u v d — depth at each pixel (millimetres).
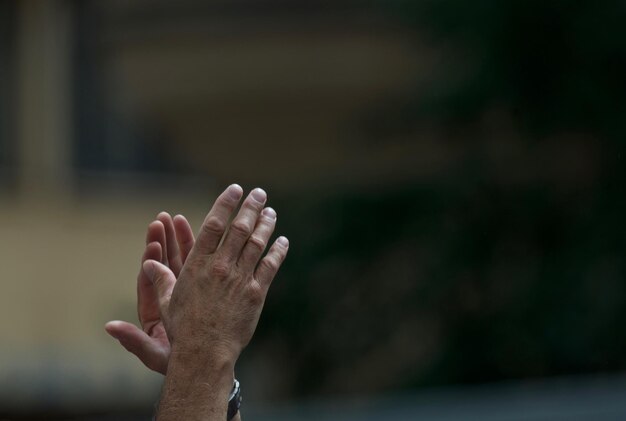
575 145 24969
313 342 27375
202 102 31250
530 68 24453
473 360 24828
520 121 24828
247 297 6184
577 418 11961
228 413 6340
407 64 30203
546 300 24109
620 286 23625
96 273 26891
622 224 24203
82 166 27703
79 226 26969
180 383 6094
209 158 31984
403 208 26516
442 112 25297
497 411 12266
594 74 24172
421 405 13414
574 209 24922
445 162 26562
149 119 30688
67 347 26266
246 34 30656
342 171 27688
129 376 26156
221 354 6121
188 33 30406
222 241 6250
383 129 26828
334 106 31500
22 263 26359
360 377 27203
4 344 25766
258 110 31672
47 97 27688
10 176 26812
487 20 24422
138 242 27422
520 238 25281
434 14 24969
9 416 25281
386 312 26578
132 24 29625
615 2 23922
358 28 30641
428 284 25703
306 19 30812
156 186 28391
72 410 25781
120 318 26734
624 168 24344
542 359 23844
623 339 23250
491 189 25453
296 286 27141
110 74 29062
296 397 27625
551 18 24109
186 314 6164
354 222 26719
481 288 25297
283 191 29812
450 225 25953
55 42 27984
